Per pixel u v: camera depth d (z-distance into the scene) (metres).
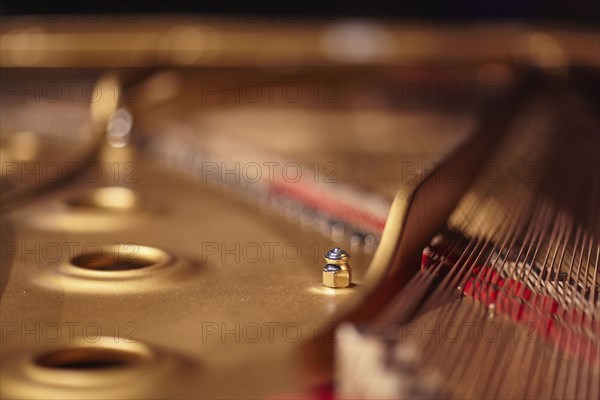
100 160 1.36
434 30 2.31
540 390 0.78
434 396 0.73
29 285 0.93
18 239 1.04
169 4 2.60
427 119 1.76
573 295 0.90
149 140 1.42
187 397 0.77
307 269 0.98
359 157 1.37
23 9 2.55
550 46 1.92
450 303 0.86
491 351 0.81
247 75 1.68
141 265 0.99
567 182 1.19
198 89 1.61
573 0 2.58
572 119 1.51
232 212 1.16
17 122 1.63
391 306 0.83
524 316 0.86
